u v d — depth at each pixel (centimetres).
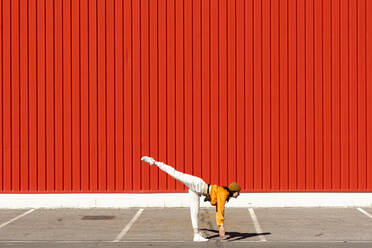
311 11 1764
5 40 1772
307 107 1764
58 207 1766
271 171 1764
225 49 1766
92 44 1770
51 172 1772
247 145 1766
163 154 1770
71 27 1770
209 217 1591
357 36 1766
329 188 1764
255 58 1766
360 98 1766
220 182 1766
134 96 1772
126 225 1464
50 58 1772
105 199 1764
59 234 1343
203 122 1766
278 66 1764
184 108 1767
